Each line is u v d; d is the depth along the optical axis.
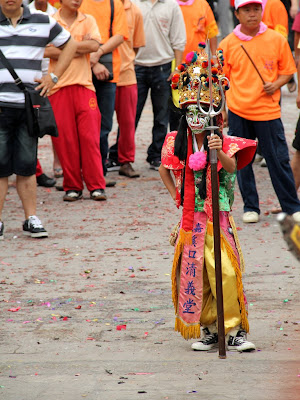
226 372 9.60
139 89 24.62
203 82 10.47
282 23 23.02
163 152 11.03
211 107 10.24
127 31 22.44
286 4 31.36
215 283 10.48
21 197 17.95
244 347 10.49
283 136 18.27
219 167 10.58
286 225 4.57
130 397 8.76
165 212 20.06
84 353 10.64
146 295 13.43
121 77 23.64
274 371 9.56
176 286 11.01
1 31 17.08
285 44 18.06
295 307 12.46
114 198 21.75
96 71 22.00
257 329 11.46
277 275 14.38
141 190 22.70
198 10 24.92
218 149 10.13
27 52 17.19
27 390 9.12
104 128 23.50
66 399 8.77
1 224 17.73
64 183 21.61
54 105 20.80
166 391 8.91
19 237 17.94
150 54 24.22
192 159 10.45
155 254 16.16
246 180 18.69
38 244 17.23
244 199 18.86
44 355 10.59
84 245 17.03
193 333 10.66
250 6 17.80
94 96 20.97
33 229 17.75
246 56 18.03
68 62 17.58
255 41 18.08
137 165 26.55
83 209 20.50
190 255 10.66
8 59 17.11
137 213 19.98
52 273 14.94
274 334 11.21
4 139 17.41
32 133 17.27
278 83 17.91
